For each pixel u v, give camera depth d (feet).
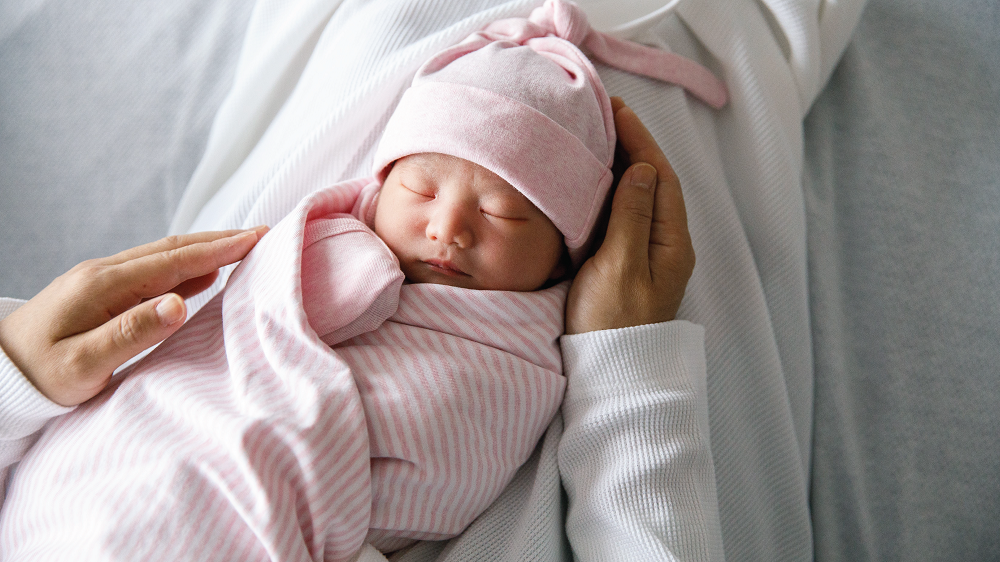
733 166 3.47
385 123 3.23
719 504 3.11
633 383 2.68
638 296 2.77
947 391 3.39
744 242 3.31
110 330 2.33
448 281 2.72
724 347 3.26
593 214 2.78
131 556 2.06
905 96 3.78
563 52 2.93
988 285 3.43
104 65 4.22
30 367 2.34
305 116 3.38
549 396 2.69
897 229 3.59
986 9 3.75
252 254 2.69
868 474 3.44
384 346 2.58
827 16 3.51
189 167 4.13
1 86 4.17
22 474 2.46
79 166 4.11
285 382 2.37
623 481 2.57
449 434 2.43
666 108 3.26
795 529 3.27
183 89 4.22
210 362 2.57
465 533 2.65
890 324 3.51
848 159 3.77
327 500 2.20
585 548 2.63
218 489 2.17
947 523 3.31
